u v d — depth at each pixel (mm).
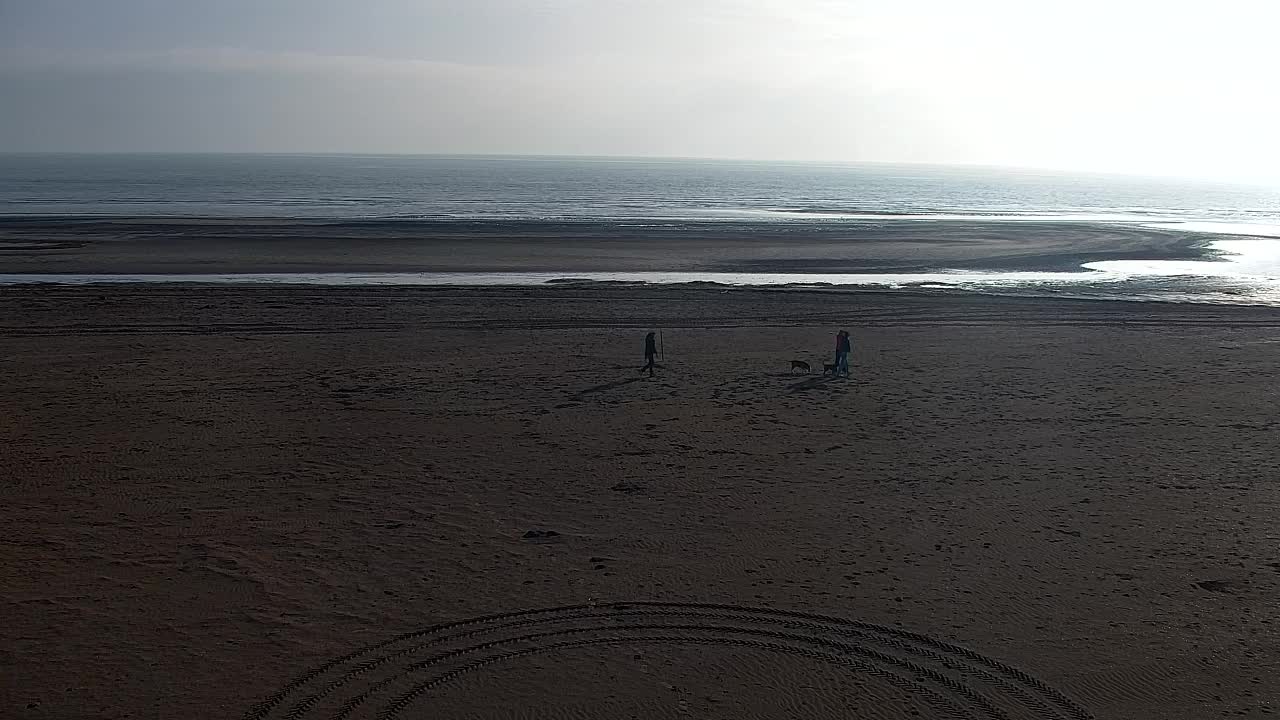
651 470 20516
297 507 18219
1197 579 15078
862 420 24594
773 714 11422
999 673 12328
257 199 128375
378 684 12000
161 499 18625
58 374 29484
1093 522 17500
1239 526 17312
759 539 16703
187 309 41469
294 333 36625
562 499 18719
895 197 182625
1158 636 13266
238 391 27469
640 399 26781
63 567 15430
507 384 28562
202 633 13281
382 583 14914
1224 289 53469
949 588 14750
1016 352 34000
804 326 39344
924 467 20719
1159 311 44125
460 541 16609
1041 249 73188
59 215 92375
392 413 25109
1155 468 20703
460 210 110125
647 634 13344
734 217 105812
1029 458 21375
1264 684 12047
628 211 114875
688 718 11320
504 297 45938
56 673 12195
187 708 11422
